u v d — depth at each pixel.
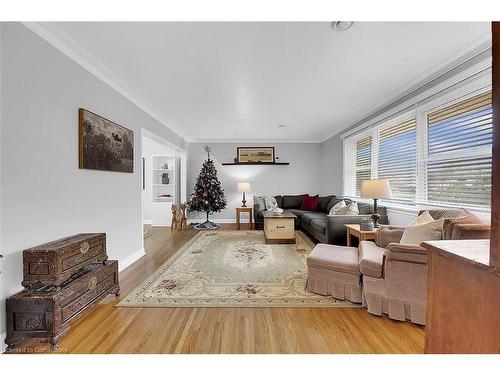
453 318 0.87
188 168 6.60
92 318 1.92
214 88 3.09
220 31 1.92
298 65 2.49
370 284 1.97
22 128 1.70
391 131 3.55
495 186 0.71
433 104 2.67
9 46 1.61
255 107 3.86
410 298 1.82
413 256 1.81
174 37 2.00
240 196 6.70
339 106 3.80
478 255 0.83
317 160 6.69
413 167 3.08
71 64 2.16
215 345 1.60
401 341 1.64
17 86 1.67
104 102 2.66
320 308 2.07
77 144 2.24
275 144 6.68
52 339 1.55
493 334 0.73
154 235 4.96
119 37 1.99
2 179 1.57
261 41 2.06
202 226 5.88
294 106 3.81
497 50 0.70
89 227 2.41
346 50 2.21
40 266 1.60
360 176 4.62
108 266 2.16
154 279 2.69
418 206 2.92
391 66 2.51
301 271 2.91
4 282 1.57
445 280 0.92
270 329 1.77
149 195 6.67
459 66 2.34
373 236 2.76
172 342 1.63
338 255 2.36
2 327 1.55
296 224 5.36
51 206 1.94
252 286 2.49
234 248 3.93
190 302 2.16
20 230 1.68
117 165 2.88
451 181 2.49
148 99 3.46
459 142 2.40
